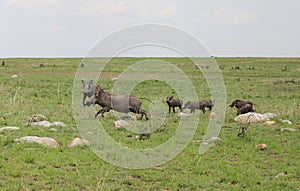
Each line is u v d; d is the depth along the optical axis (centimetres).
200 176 1076
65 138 1387
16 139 1288
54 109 2041
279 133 1628
